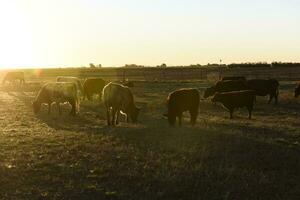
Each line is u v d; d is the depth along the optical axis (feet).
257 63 336.08
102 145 57.16
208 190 39.22
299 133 69.26
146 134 65.72
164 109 101.35
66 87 89.92
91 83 122.62
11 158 49.39
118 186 39.93
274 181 42.34
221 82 118.11
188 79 218.79
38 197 36.86
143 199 36.63
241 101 87.76
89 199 36.60
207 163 48.60
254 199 37.27
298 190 39.75
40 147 55.52
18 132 66.80
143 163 48.08
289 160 50.67
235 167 46.98
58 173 43.80
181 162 48.75
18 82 217.97
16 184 40.24
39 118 85.61
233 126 76.23
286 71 269.64
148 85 174.60
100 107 106.42
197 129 71.20
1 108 102.68
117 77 243.81
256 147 57.47
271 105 114.52
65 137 62.39
